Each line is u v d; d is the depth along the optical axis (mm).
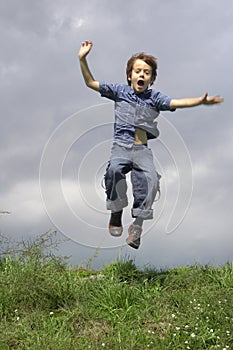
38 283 5656
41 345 4590
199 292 5852
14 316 5324
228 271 6434
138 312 5406
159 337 4914
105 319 5262
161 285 6180
